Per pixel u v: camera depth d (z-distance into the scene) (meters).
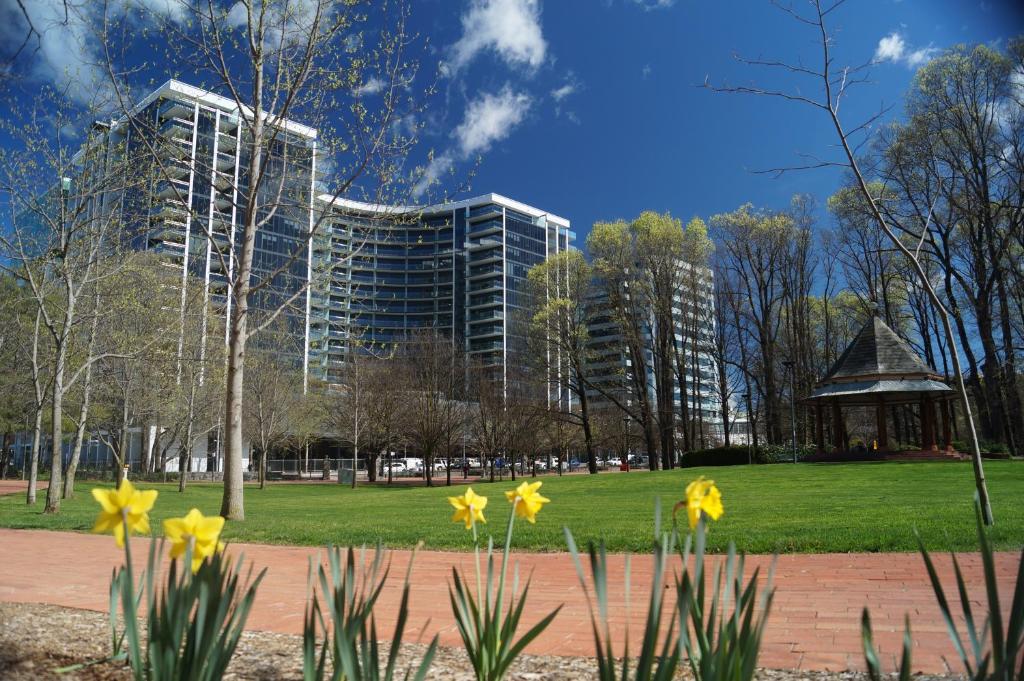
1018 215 31.34
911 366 33.06
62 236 18.16
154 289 26.00
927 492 16.58
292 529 12.04
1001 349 35.19
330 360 44.50
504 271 121.50
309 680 2.05
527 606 5.77
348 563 2.25
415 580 7.21
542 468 82.12
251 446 47.44
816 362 52.47
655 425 50.75
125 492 2.09
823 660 3.84
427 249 125.44
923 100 30.34
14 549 10.45
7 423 39.50
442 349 47.84
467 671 3.56
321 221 16.39
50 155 17.67
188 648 2.07
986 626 1.73
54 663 3.65
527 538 9.93
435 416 44.16
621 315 43.25
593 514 13.44
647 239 43.16
